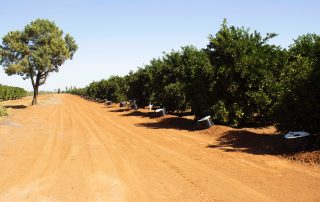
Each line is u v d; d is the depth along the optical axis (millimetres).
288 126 13453
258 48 17922
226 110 18062
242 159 11750
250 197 7953
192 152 13516
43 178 10273
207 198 8055
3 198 8469
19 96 91188
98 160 12703
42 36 52500
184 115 28391
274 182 8969
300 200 7562
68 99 90500
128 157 13148
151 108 38812
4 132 20734
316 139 12547
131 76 37688
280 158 11578
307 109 12453
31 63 52469
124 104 45875
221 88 18625
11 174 10789
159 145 15531
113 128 22891
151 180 9852
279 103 13547
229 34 18406
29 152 14445
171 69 26656
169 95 25891
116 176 10391
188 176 10070
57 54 53875
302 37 17062
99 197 8422
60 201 8180
